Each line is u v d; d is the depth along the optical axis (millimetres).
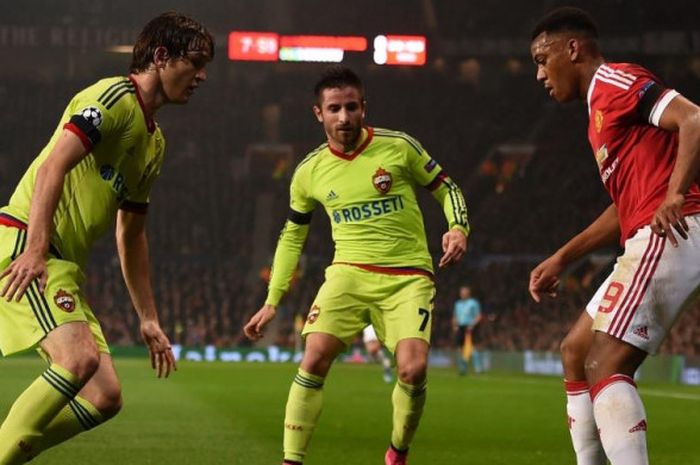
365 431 14414
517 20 66250
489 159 64688
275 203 63500
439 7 66125
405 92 68438
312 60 55688
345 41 55688
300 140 67000
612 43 63969
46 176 6375
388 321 9391
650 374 37062
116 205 7098
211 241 59469
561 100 7152
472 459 11484
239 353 51719
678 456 12062
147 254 7797
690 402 22281
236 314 54031
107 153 6832
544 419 17094
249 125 67250
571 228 57531
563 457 11727
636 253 6508
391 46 55531
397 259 9453
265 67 68875
